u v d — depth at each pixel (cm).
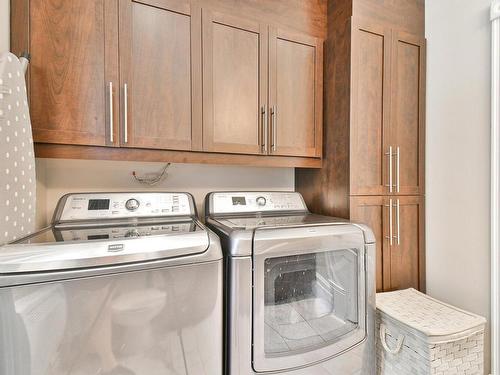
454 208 154
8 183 83
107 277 77
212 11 134
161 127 124
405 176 162
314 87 160
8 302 69
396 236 159
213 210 146
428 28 167
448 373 116
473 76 145
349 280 123
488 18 139
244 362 98
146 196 134
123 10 117
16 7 104
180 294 86
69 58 109
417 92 165
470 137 147
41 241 82
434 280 165
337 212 154
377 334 136
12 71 86
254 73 143
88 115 112
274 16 149
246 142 142
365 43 150
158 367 83
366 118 151
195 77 130
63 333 73
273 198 161
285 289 109
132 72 118
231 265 99
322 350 111
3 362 69
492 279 137
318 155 162
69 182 142
